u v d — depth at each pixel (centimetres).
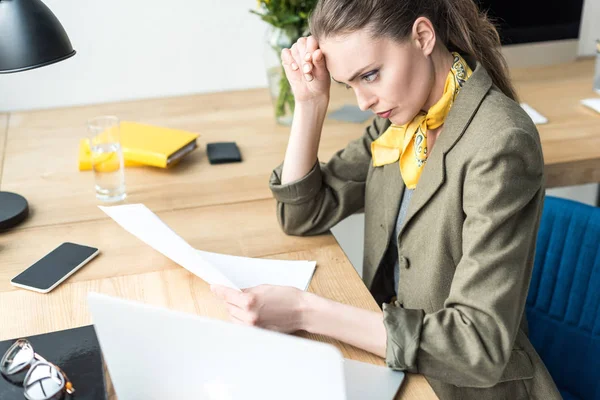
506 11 205
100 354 99
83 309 114
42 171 172
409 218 119
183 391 84
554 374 144
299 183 136
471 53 116
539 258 143
